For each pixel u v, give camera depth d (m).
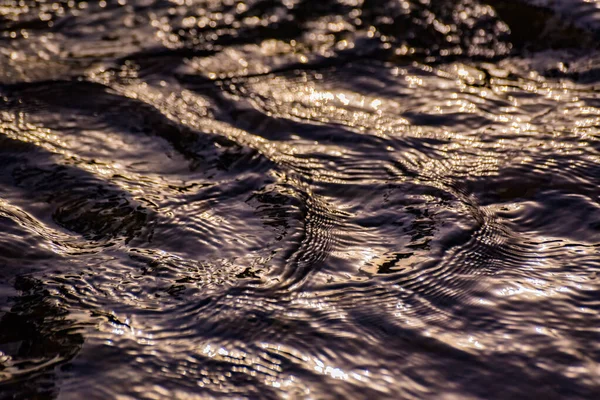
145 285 4.21
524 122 6.07
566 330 3.85
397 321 3.94
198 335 3.84
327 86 6.77
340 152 5.73
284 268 4.38
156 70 7.02
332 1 8.09
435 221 4.84
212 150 5.77
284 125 6.14
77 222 4.82
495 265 4.40
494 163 5.50
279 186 5.27
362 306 4.06
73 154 5.63
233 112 6.35
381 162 5.58
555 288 4.16
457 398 3.44
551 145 5.68
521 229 4.79
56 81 6.74
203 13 8.03
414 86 6.73
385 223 4.84
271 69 7.07
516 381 3.53
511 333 3.84
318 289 4.20
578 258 4.43
